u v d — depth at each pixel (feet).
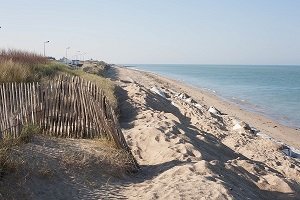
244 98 140.05
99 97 26.89
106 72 176.14
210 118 67.87
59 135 27.04
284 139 66.54
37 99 26.89
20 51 62.75
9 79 38.81
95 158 23.43
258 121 84.53
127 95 65.36
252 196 24.00
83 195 19.74
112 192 20.89
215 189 21.13
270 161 42.14
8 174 18.54
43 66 61.26
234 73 461.78
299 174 38.73
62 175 20.70
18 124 24.86
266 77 346.54
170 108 71.00
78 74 73.46
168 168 25.93
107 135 26.81
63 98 27.30
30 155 21.13
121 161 24.21
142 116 46.57
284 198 28.32
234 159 36.73
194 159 28.91
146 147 32.45
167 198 19.89
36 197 18.15
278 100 135.74
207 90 171.42
